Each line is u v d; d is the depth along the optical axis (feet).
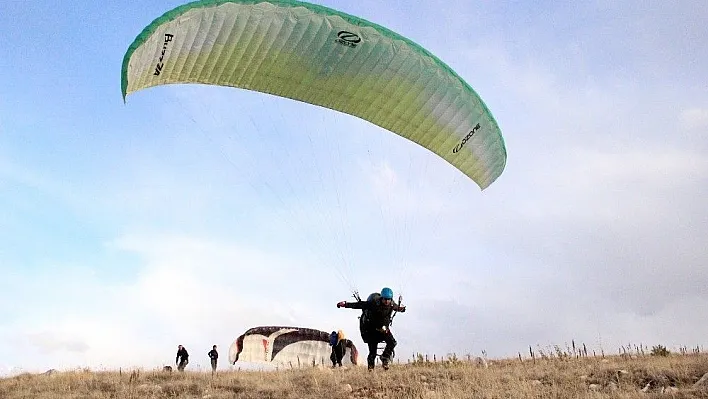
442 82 57.93
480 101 60.13
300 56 54.44
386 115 60.23
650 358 55.83
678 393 38.81
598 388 42.93
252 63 54.19
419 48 56.13
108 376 59.26
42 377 61.57
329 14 52.49
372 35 54.49
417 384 46.96
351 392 46.16
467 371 51.60
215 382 53.42
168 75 50.47
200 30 49.08
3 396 52.80
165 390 51.96
